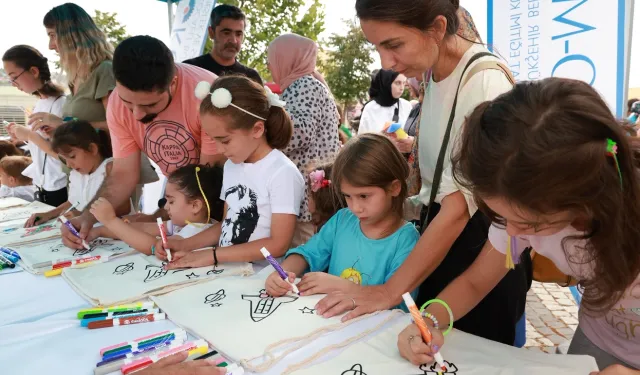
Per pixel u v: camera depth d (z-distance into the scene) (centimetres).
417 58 127
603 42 215
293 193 171
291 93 246
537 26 232
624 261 75
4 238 212
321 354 102
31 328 119
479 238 143
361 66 1007
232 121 162
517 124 69
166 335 112
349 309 124
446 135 137
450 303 116
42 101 345
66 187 348
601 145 67
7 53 325
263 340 109
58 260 173
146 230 213
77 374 98
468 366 96
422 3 118
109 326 121
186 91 202
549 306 351
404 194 158
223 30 371
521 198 69
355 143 152
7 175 388
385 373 94
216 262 164
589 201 69
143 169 266
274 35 600
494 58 132
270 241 168
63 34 270
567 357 97
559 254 97
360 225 166
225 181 190
